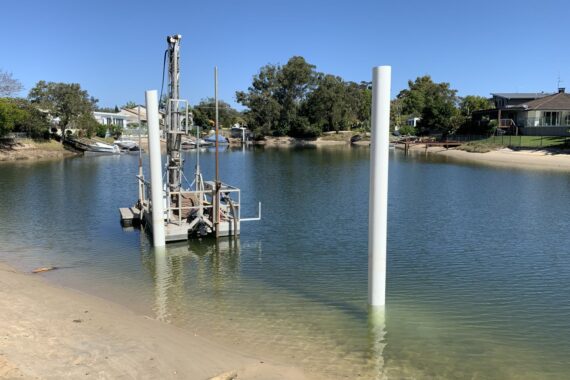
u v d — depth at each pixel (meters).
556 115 73.19
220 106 147.88
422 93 139.88
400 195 31.12
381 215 10.85
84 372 7.38
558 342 10.00
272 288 13.29
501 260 16.25
